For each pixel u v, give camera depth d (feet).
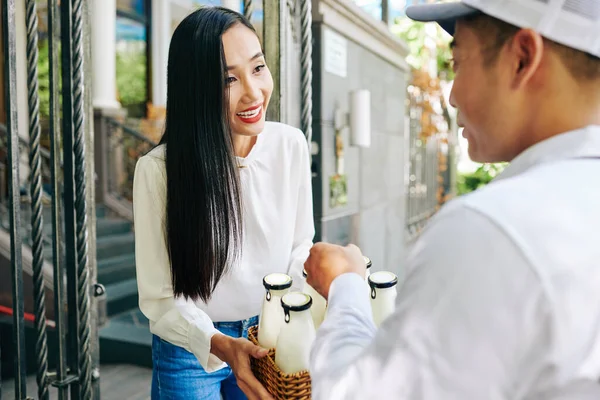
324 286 2.77
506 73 2.10
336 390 2.02
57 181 4.73
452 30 2.49
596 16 1.94
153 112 28.43
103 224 19.12
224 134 3.97
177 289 4.16
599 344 1.84
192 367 4.41
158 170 4.14
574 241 1.80
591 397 1.84
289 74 5.30
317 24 11.66
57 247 4.76
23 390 4.70
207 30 3.85
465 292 1.78
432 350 1.82
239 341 3.68
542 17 1.97
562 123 2.08
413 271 1.93
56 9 4.63
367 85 15.28
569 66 2.01
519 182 1.96
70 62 4.61
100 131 21.52
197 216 3.98
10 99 4.51
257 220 4.38
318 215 12.12
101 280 15.84
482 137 2.28
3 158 19.69
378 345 1.95
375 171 16.29
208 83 3.87
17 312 4.64
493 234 1.81
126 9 27.63
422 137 22.84
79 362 4.83
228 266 4.25
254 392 3.54
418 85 22.18
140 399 10.87
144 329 13.37
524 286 1.75
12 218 4.59
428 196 24.52
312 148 12.00
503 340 1.76
